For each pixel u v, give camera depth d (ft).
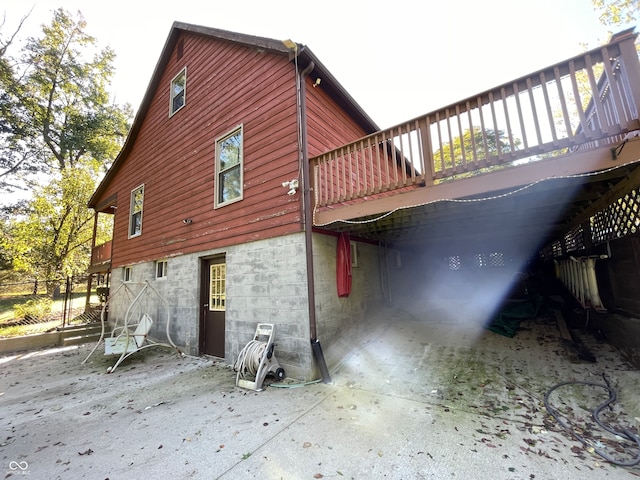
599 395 10.41
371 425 9.71
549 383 11.60
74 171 45.65
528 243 29.53
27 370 18.56
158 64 28.12
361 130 23.76
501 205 13.70
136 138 31.58
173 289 23.26
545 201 13.30
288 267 15.52
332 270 16.97
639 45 28.14
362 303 19.99
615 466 7.29
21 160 56.54
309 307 14.49
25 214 53.62
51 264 43.32
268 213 16.80
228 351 18.10
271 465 7.82
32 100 56.59
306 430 9.53
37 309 35.14
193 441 9.19
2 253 45.68
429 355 15.47
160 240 25.58
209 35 21.98
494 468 7.38
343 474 7.38
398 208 12.43
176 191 24.47
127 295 29.86
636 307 11.34
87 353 23.00
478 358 14.40
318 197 15.24
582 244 17.21
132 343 20.57
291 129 16.30
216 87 21.72
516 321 17.89
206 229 20.86
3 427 10.72
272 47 17.21
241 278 17.80
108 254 35.68
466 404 10.88
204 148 22.12
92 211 46.55
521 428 9.16
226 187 20.24
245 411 11.17
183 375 16.37
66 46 60.95
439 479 7.09
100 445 9.21
